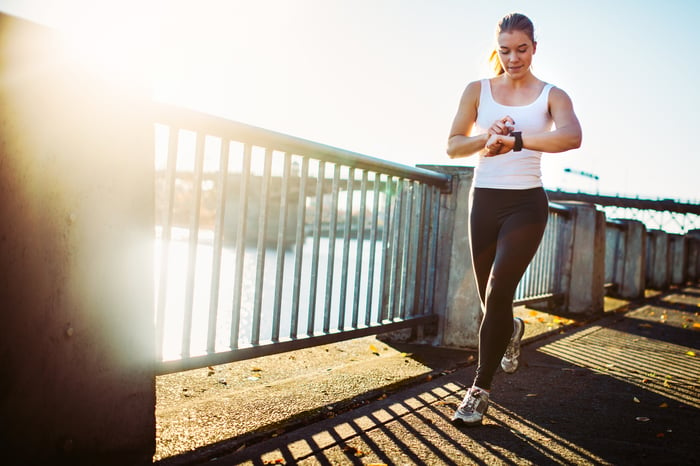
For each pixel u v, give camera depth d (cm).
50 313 163
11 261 152
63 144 165
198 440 213
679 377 370
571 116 254
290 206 2872
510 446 226
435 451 216
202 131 239
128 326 186
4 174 150
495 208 267
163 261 230
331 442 220
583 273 680
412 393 297
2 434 151
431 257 440
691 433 254
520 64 258
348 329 351
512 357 343
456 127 277
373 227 373
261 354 280
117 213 182
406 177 399
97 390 177
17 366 154
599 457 219
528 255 256
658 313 736
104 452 179
